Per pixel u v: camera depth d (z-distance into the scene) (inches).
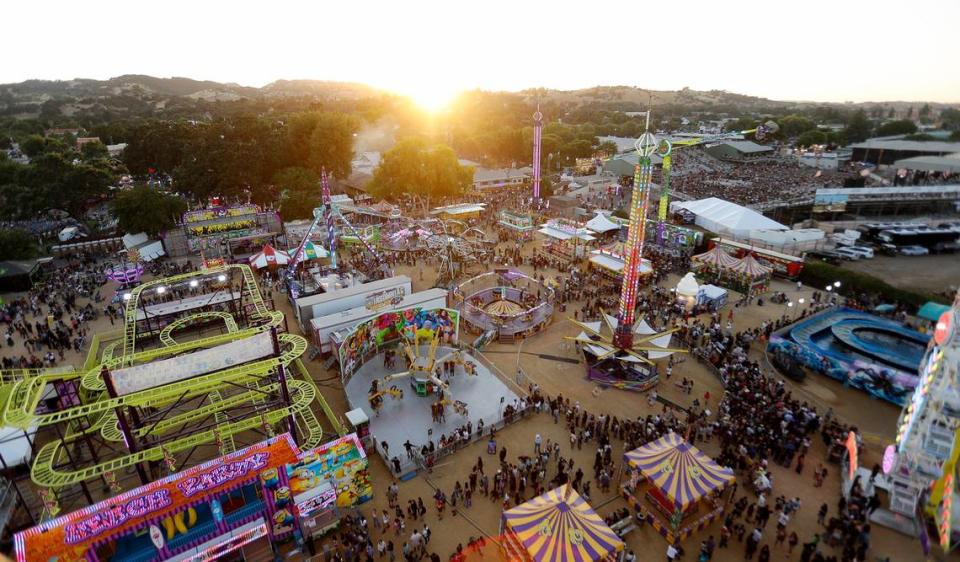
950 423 941.8
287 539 935.7
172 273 2357.3
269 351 1018.1
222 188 3599.9
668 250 2605.8
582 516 864.3
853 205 2979.8
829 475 1117.7
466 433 1230.9
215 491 826.8
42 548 709.3
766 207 3275.1
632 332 1517.0
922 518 971.9
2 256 2356.1
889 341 1694.1
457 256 2416.3
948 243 2662.4
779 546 942.4
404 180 3676.2
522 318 1845.5
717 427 1222.9
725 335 1712.6
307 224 2810.0
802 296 2101.4
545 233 2679.6
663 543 961.5
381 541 918.4
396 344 1660.9
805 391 1438.2
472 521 1004.6
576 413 1285.7
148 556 799.7
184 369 933.8
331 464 947.3
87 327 1818.4
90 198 3516.2
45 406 1266.0
